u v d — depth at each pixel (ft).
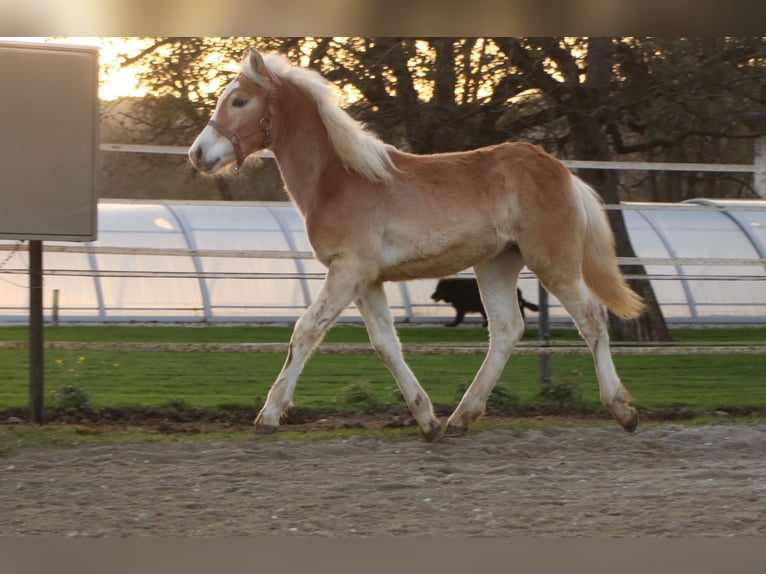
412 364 52.47
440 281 74.43
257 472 25.99
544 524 21.08
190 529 20.62
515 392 42.57
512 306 32.45
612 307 32.71
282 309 74.18
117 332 63.98
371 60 53.06
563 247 30.89
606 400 31.86
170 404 37.29
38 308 33.86
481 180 30.71
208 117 54.44
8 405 37.24
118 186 78.33
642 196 105.60
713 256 79.46
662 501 22.99
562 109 56.03
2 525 20.75
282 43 53.78
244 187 79.51
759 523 21.04
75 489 24.08
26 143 32.58
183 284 73.46
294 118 30.48
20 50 32.35
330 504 22.75
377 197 29.78
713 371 51.80
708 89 55.83
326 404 39.29
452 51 53.01
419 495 23.61
